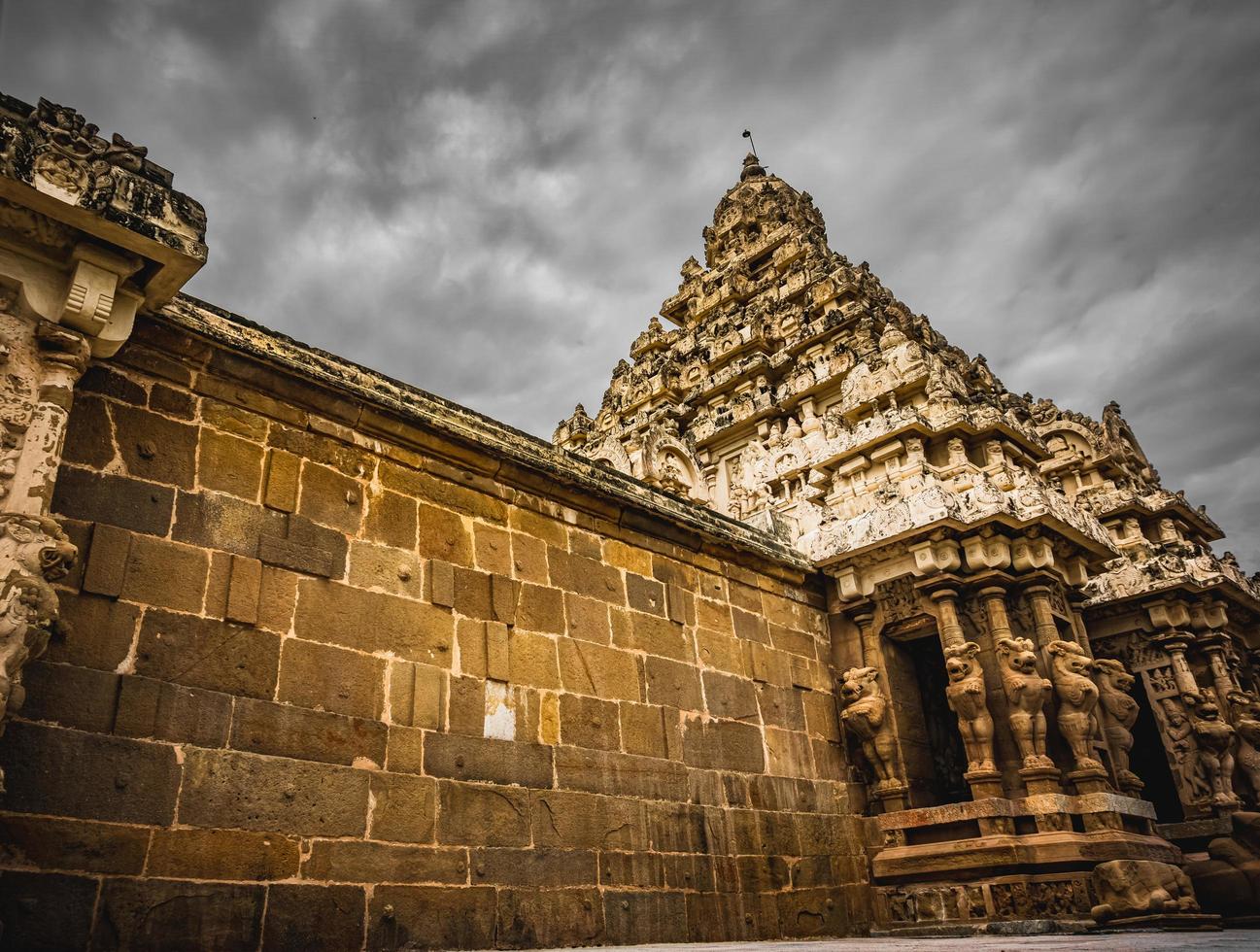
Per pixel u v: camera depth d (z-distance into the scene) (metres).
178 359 8.38
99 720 6.73
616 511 11.85
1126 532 21.22
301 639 8.15
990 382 26.06
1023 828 12.02
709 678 12.14
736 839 11.25
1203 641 17.42
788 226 30.16
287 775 7.55
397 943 7.66
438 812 8.42
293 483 8.75
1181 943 6.16
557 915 8.91
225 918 6.80
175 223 7.43
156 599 7.39
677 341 30.06
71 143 7.09
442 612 9.38
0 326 6.83
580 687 10.34
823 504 16.38
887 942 7.72
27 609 6.03
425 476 9.95
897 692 13.98
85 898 6.24
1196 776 16.28
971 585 13.41
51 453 6.71
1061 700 12.74
